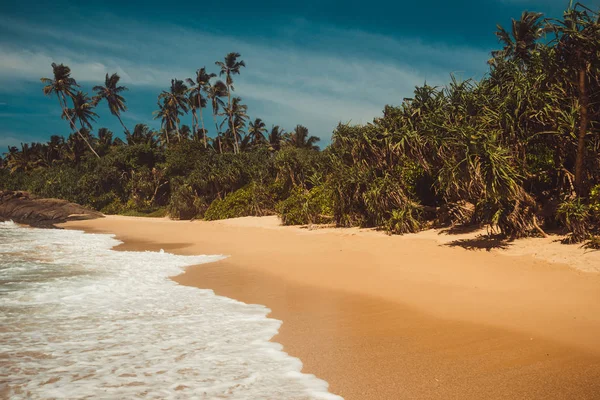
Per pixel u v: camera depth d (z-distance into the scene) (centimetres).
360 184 1902
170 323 674
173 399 414
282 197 3097
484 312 692
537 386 432
